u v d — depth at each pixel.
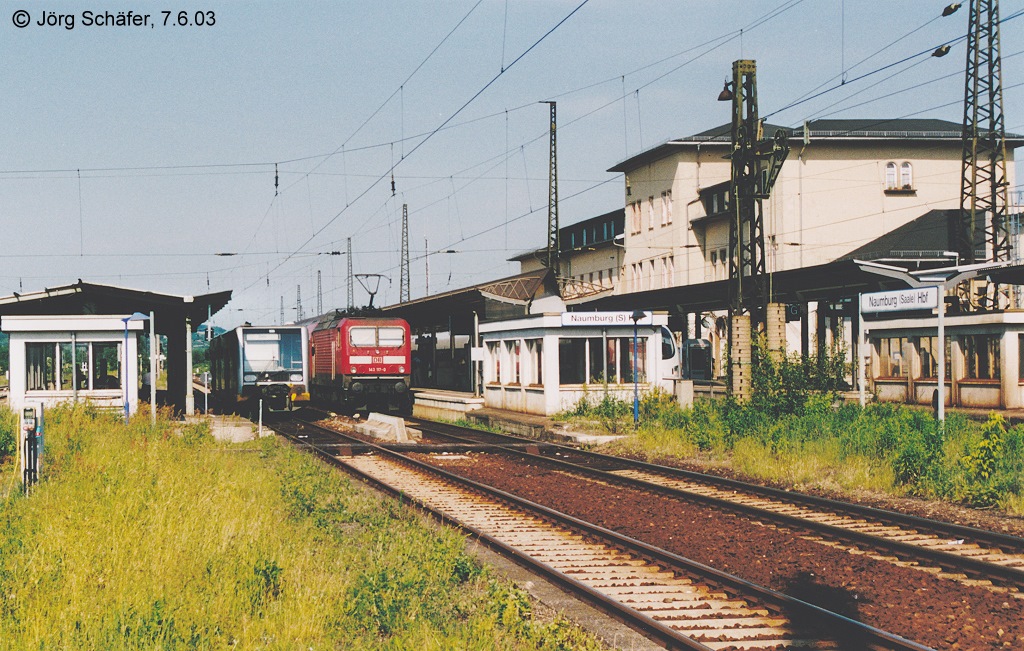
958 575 9.69
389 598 8.03
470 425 31.81
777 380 22.86
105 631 6.84
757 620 7.96
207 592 8.00
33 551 9.07
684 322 52.72
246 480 14.66
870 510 12.88
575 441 24.42
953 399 27.22
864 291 34.28
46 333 27.28
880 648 7.09
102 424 22.34
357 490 15.02
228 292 32.03
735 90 26.75
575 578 9.59
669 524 12.66
